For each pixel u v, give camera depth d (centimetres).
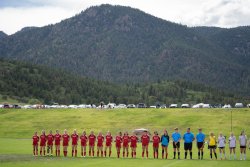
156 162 4597
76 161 4700
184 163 4472
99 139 5503
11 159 4938
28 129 12288
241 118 12362
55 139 5612
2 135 11394
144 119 13150
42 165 4209
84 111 14950
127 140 5456
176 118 12975
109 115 13975
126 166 4144
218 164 4356
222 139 5103
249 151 6525
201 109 14100
